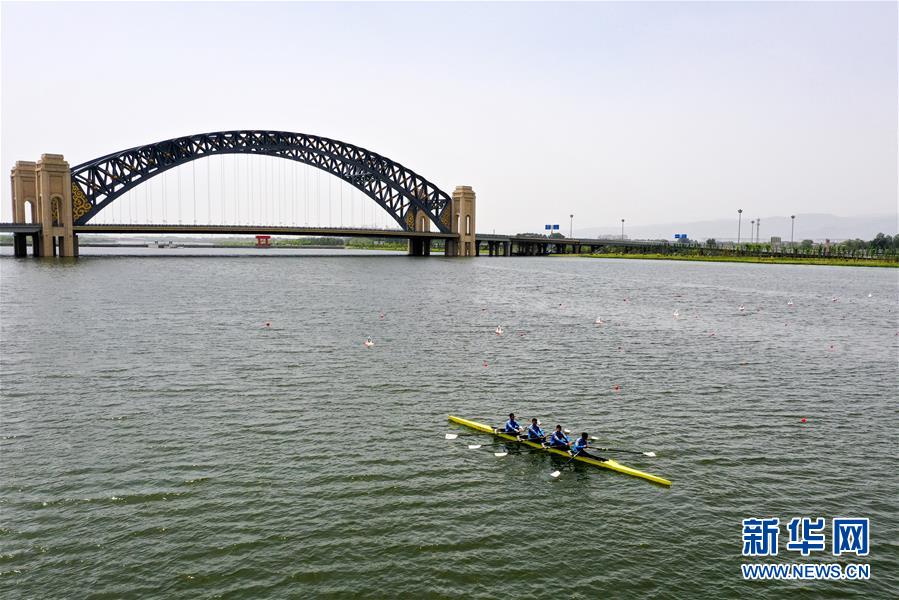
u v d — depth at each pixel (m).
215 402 34.91
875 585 19.50
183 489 24.23
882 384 41.84
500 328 60.88
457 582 19.09
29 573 18.92
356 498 23.89
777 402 37.12
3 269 125.31
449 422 32.56
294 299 84.06
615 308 81.50
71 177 166.62
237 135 192.50
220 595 18.25
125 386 37.75
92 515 22.17
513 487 25.34
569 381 41.09
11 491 23.81
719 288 115.88
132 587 18.45
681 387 40.09
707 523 22.73
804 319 73.44
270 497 23.77
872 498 24.75
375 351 49.28
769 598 18.77
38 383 38.12
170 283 104.25
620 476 26.55
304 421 32.09
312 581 18.94
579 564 20.14
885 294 106.88
